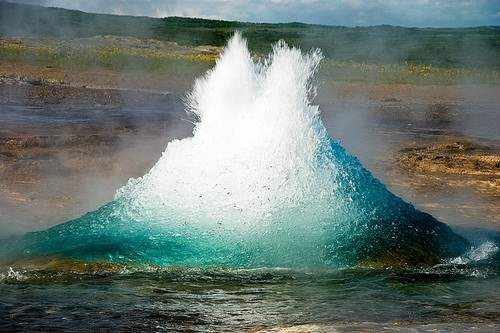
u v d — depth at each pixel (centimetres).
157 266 592
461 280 583
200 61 3447
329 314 484
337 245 627
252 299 517
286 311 489
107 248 607
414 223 668
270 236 631
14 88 2267
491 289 559
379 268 609
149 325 453
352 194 673
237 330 445
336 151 706
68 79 2622
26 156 1148
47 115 1772
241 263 604
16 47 3312
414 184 1083
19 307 485
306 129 705
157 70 3047
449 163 1246
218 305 500
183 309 489
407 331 422
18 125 1545
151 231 638
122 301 504
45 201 884
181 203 665
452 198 1000
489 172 1195
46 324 451
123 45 4041
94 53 3359
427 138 1659
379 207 670
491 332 421
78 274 570
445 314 488
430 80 3275
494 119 2184
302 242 627
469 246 685
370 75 3309
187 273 581
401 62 3962
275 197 662
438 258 638
